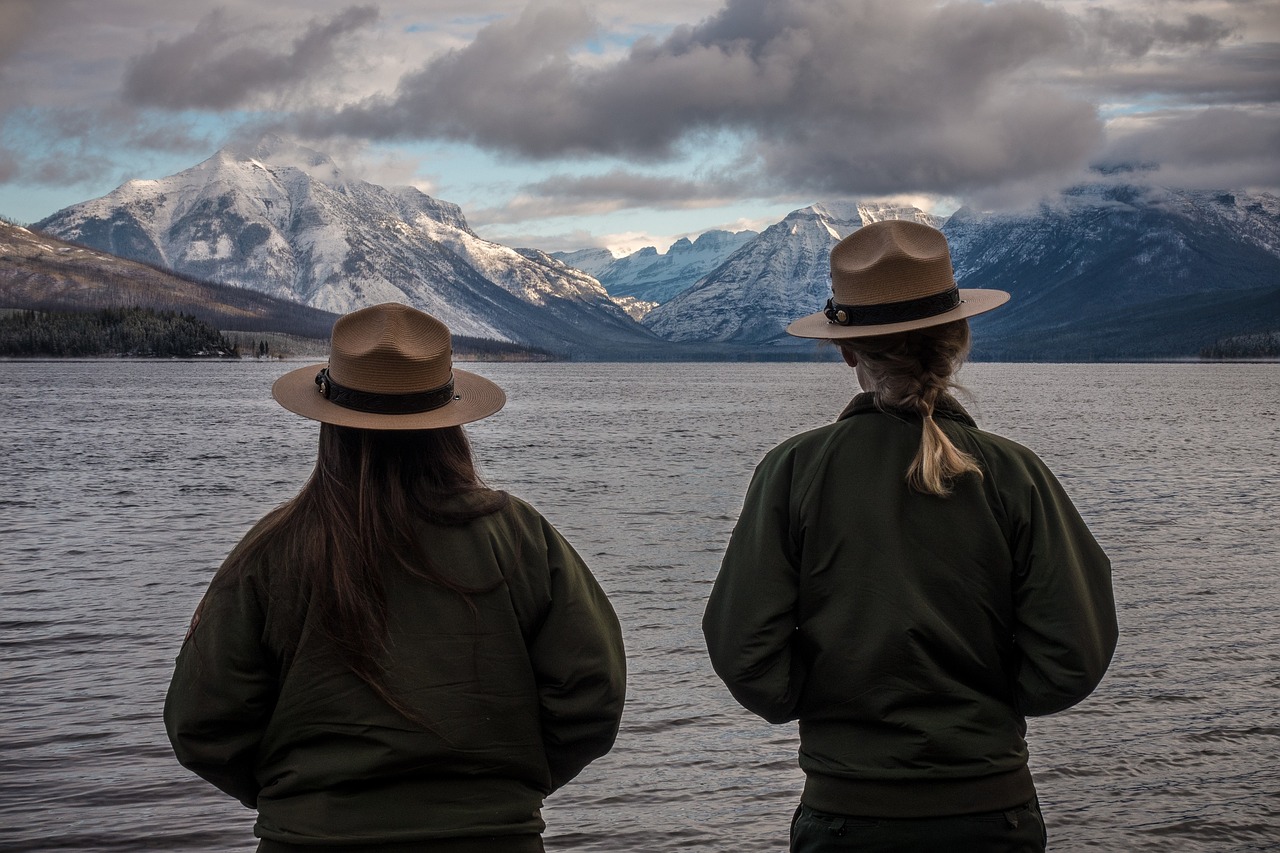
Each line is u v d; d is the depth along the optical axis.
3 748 8.60
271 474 33.09
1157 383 150.00
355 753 2.64
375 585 2.64
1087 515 22.75
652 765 8.30
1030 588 3.03
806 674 3.17
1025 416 67.00
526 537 2.84
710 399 102.19
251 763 2.77
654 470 33.94
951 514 3.04
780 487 3.20
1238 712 9.20
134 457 38.69
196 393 96.50
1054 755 8.27
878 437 3.15
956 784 2.97
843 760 3.05
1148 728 8.84
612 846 6.96
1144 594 14.23
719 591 3.25
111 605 14.09
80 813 7.43
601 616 2.91
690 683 10.34
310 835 2.60
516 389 133.00
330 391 2.75
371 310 2.78
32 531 21.25
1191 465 34.88
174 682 2.72
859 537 3.07
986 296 3.26
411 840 2.61
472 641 2.70
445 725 2.66
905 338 3.15
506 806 2.72
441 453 2.85
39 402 78.50
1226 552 17.77
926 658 3.00
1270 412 72.12
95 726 9.12
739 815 7.42
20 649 11.80
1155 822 7.10
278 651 2.67
